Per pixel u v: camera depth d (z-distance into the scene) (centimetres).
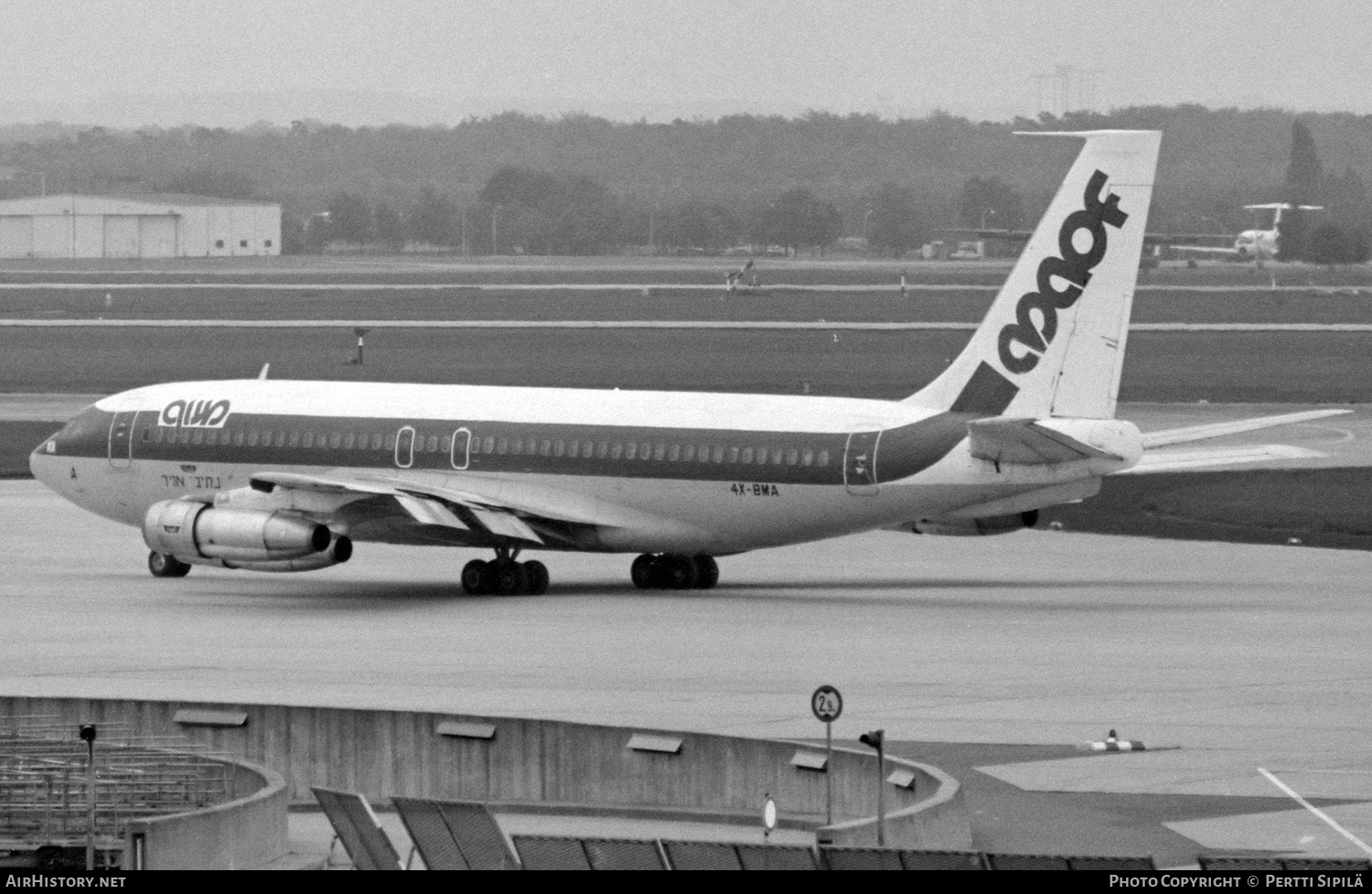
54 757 12962
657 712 14888
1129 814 11969
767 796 12412
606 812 12825
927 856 9581
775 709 14988
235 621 19500
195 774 12644
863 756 12344
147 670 16738
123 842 11262
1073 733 14175
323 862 11225
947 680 16175
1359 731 14225
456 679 16288
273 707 13625
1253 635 18362
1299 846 11231
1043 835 11500
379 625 19275
